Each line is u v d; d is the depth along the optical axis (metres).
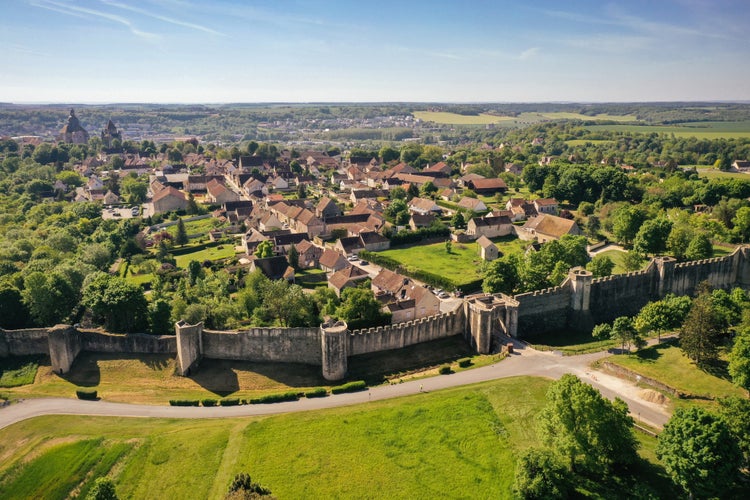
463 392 103.19
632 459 77.62
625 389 101.62
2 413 102.50
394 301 147.88
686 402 94.31
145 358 120.00
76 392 108.69
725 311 123.12
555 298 138.25
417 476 81.81
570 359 115.94
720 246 195.75
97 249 183.75
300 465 84.81
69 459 87.12
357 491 79.31
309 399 105.44
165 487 81.19
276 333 119.31
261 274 156.50
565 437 78.00
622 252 195.50
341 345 113.19
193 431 93.75
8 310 127.88
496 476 81.00
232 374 116.38
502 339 127.31
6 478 84.44
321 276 179.62
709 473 67.38
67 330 117.50
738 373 91.69
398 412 97.75
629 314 149.00
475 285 168.25
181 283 162.00
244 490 69.81
